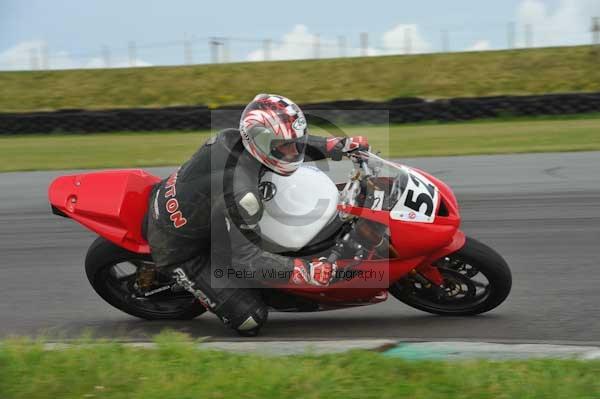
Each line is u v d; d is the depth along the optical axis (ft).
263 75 228.63
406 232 36.73
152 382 28.12
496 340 36.47
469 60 222.07
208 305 37.76
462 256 37.91
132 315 42.16
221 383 27.71
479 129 134.21
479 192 74.69
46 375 28.91
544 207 66.69
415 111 150.00
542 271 48.62
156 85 228.63
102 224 38.96
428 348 33.30
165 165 102.42
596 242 54.95
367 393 26.63
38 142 146.20
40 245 60.39
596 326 38.34
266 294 38.93
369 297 38.75
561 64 212.84
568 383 26.68
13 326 41.98
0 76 238.27
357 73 222.89
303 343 34.78
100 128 158.71
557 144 107.76
